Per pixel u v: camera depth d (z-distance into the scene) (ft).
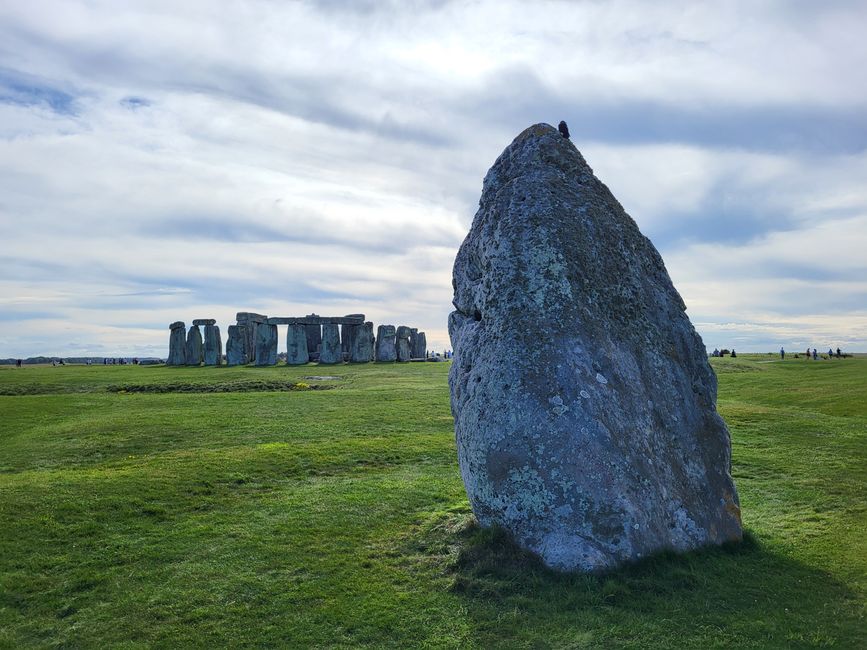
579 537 35.76
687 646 28.81
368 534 44.68
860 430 82.79
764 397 125.18
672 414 41.96
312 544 42.93
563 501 36.22
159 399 119.14
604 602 32.71
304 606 34.40
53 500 50.08
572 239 41.88
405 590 35.81
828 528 45.37
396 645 30.35
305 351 231.30
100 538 44.04
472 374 41.16
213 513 49.55
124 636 31.99
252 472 61.36
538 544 36.60
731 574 36.19
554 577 35.06
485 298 42.42
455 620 32.22
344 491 55.47
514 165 46.01
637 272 44.57
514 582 34.96
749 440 78.74
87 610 34.63
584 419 36.99
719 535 40.63
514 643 29.73
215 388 138.62
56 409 106.63
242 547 42.47
